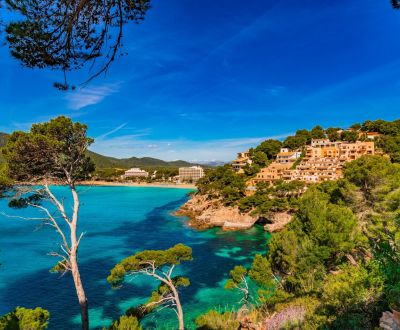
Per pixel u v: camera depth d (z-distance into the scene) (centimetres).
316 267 3027
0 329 1766
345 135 16525
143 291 4475
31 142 2105
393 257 981
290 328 1669
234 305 4047
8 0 749
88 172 2520
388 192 4350
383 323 920
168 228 9650
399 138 13562
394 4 912
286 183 11269
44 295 4375
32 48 848
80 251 6712
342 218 3219
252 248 7225
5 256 6241
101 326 3556
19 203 2245
